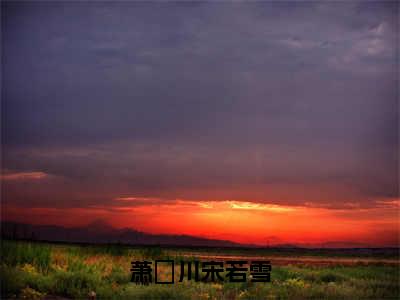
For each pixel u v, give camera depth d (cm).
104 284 1245
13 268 1209
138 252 1869
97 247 1848
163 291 1220
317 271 1716
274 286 1349
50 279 1197
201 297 1216
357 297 1262
